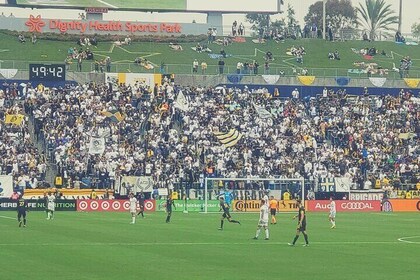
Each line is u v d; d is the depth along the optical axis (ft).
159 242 490.49
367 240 522.06
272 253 437.17
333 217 634.02
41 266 371.76
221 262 392.68
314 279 340.39
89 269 362.33
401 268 378.73
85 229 580.71
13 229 576.61
